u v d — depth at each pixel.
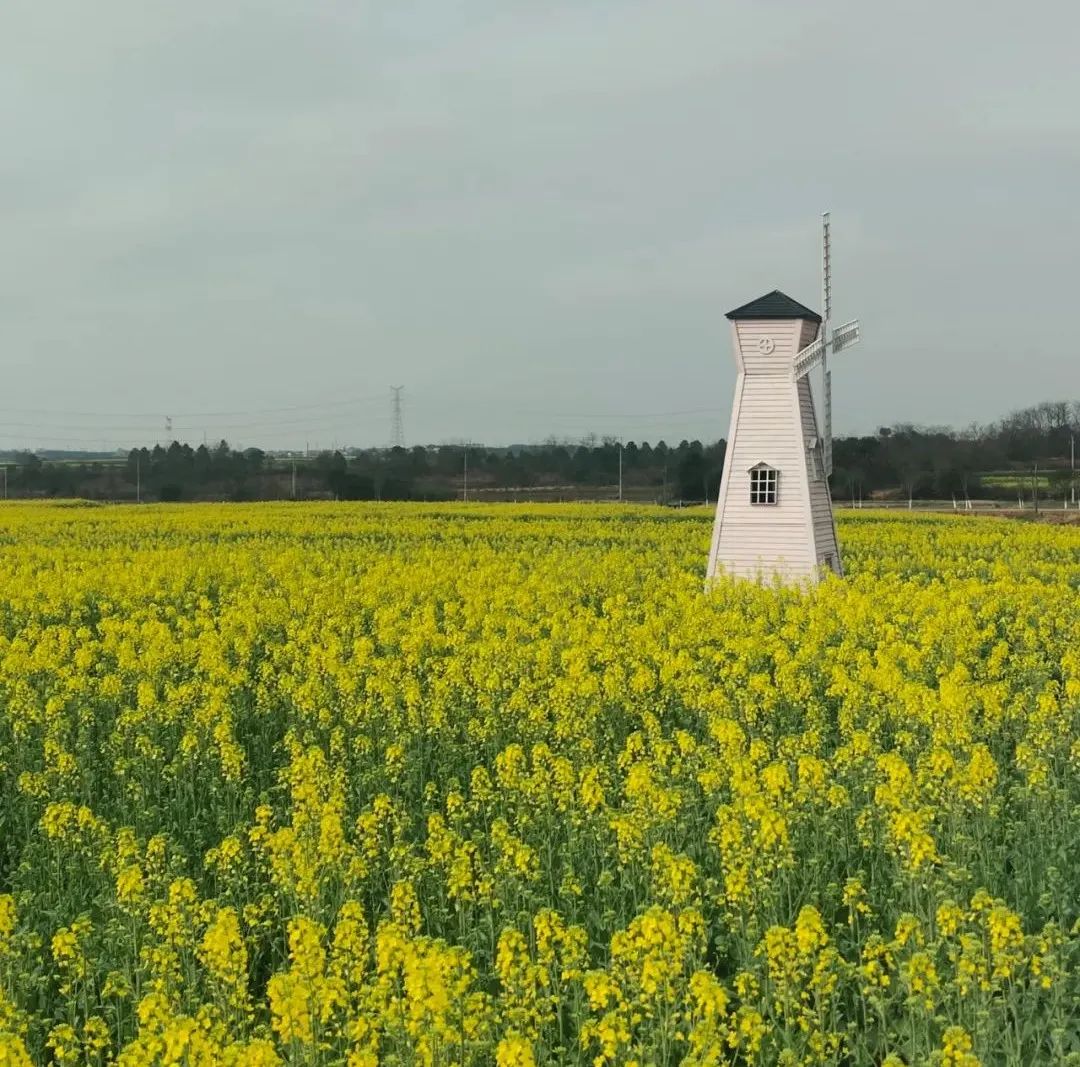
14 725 19.39
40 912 12.97
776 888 12.01
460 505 80.62
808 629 25.88
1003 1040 9.59
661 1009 9.49
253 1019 10.42
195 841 15.12
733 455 36.47
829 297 37.06
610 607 30.38
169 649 24.38
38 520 65.12
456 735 19.41
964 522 61.16
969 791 13.48
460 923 11.98
